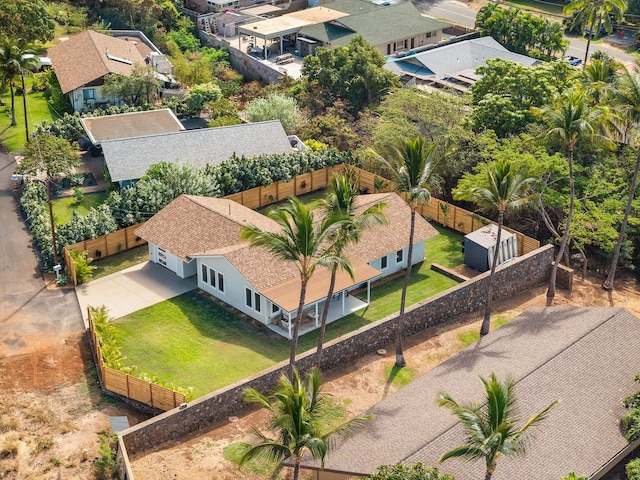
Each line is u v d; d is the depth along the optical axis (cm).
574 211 6675
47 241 6412
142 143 7494
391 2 12950
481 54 10506
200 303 6059
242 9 12562
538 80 7581
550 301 6272
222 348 5566
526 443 4253
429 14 13575
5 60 8194
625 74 6047
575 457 4241
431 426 4369
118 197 6800
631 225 6856
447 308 5903
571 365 4853
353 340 5409
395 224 6581
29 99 9438
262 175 7338
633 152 7169
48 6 11656
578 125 5662
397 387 5212
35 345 5500
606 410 4588
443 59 10306
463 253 6825
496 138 7294
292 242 4431
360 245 6284
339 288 5819
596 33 11519
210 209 6462
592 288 6525
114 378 4988
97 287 6203
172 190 6900
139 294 6134
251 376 4972
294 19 11612
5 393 5028
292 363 4794
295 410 3475
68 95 9312
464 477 4050
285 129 8625
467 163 7344
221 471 4472
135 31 11331
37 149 7356
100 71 9175
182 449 4634
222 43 11675
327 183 7788
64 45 10144
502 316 6028
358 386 5206
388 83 9150
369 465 4119
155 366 5356
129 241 6712
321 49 9431
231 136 7769
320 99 9212
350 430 3869
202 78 9888
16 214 7106
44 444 4603
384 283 6438
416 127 7600
